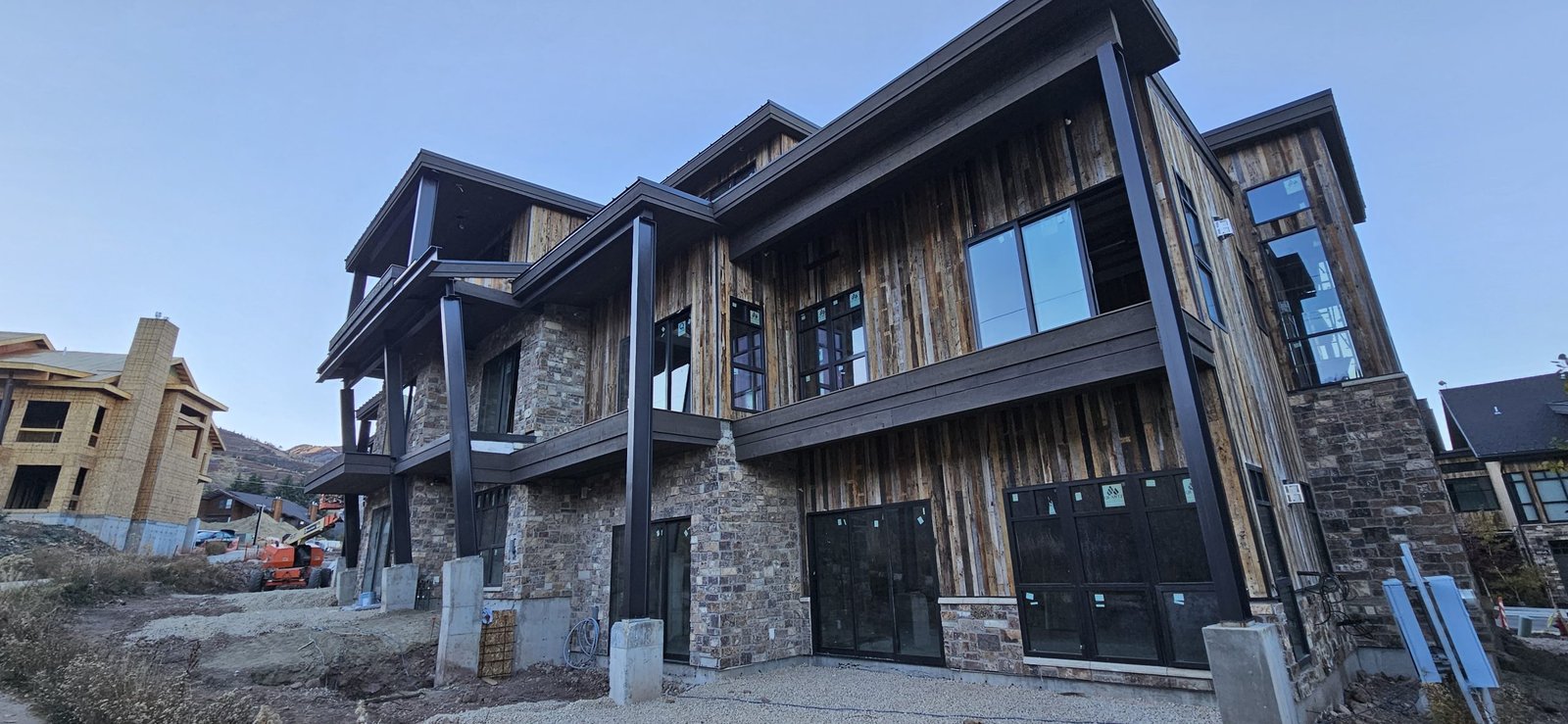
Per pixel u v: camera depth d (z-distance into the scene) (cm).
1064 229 741
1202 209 835
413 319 1351
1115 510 661
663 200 951
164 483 2967
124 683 601
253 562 2564
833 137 848
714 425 923
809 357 1022
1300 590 663
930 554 802
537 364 1224
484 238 1623
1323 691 624
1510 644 1006
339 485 1473
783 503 955
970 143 808
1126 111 614
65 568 1484
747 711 668
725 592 852
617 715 676
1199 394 534
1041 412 736
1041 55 698
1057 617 684
